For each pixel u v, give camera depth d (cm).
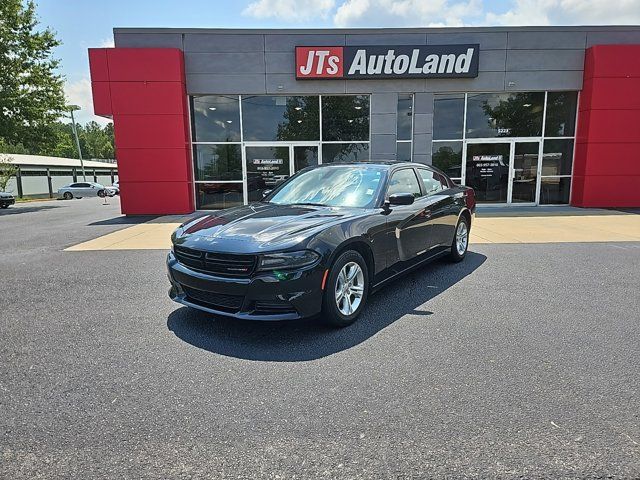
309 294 351
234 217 427
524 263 628
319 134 1349
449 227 598
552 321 396
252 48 1280
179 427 243
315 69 1262
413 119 1324
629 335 362
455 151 1364
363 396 273
